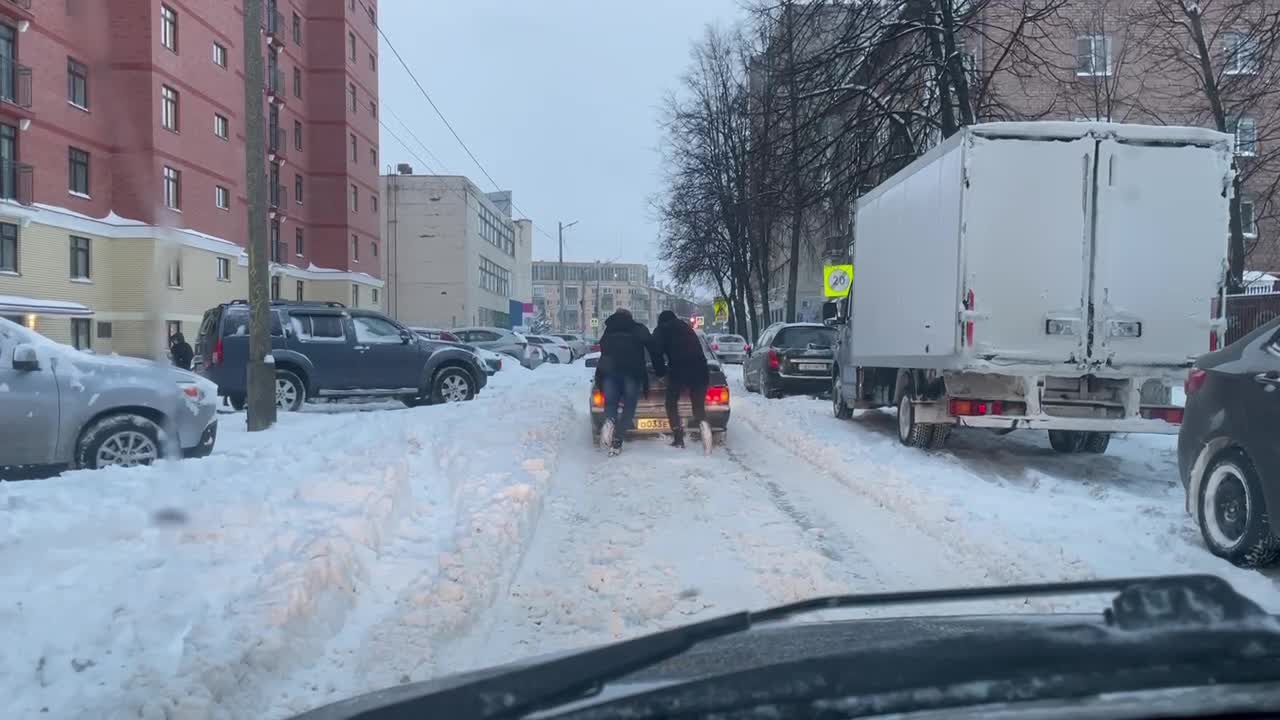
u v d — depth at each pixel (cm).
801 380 1938
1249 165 2033
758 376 2123
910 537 713
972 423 991
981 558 640
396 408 1880
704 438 1147
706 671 255
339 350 1670
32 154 2833
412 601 530
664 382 1217
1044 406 988
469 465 942
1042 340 942
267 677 417
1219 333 949
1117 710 185
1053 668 200
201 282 3509
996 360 938
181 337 2598
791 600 555
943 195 992
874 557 655
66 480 741
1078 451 1190
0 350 856
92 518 614
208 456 903
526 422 1294
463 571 572
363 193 5288
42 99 2853
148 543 579
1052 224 941
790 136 1909
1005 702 189
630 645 261
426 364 1736
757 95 2150
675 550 677
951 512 750
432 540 673
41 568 520
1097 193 941
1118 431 968
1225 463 632
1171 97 2425
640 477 977
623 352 1132
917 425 1096
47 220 2888
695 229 4159
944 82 1775
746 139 3203
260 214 1330
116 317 3147
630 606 545
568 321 15212
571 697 229
